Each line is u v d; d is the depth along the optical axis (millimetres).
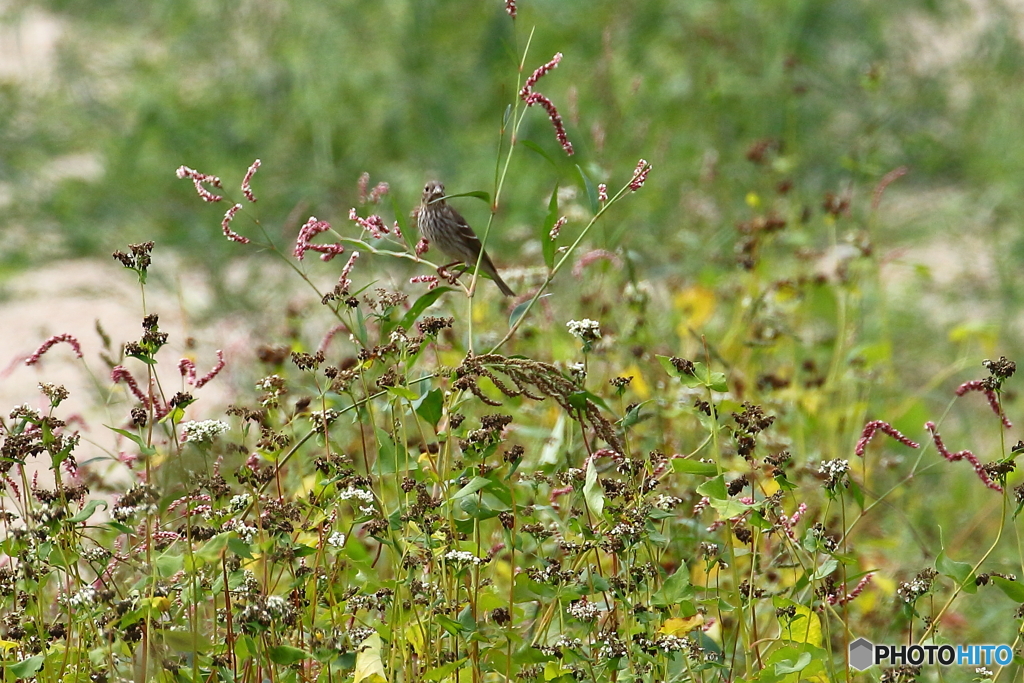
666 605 6129
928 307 15031
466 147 18891
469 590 6133
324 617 6195
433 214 9500
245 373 11711
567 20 20641
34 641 5996
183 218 17875
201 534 5695
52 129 20875
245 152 19469
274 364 9617
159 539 6137
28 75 22203
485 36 20562
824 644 6734
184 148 19594
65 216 17984
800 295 11609
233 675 5688
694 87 19266
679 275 13023
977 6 23422
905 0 22266
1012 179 18500
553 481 6801
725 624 7633
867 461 10242
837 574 7590
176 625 5715
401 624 5848
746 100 19406
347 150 19359
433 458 6625
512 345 9758
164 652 5668
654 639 6039
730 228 14609
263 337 13086
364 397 7211
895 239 16906
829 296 12023
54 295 16094
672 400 9047
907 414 11039
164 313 15148
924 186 19188
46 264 17094
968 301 15250
